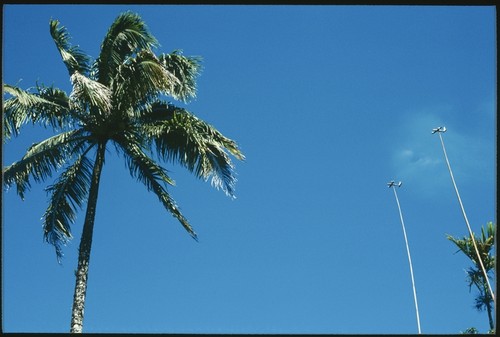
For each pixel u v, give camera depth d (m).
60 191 13.90
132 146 14.51
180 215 14.38
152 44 14.51
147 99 14.70
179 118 14.13
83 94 12.82
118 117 14.02
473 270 19.38
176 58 14.46
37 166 13.79
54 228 13.61
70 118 14.16
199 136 13.95
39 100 13.44
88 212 13.67
